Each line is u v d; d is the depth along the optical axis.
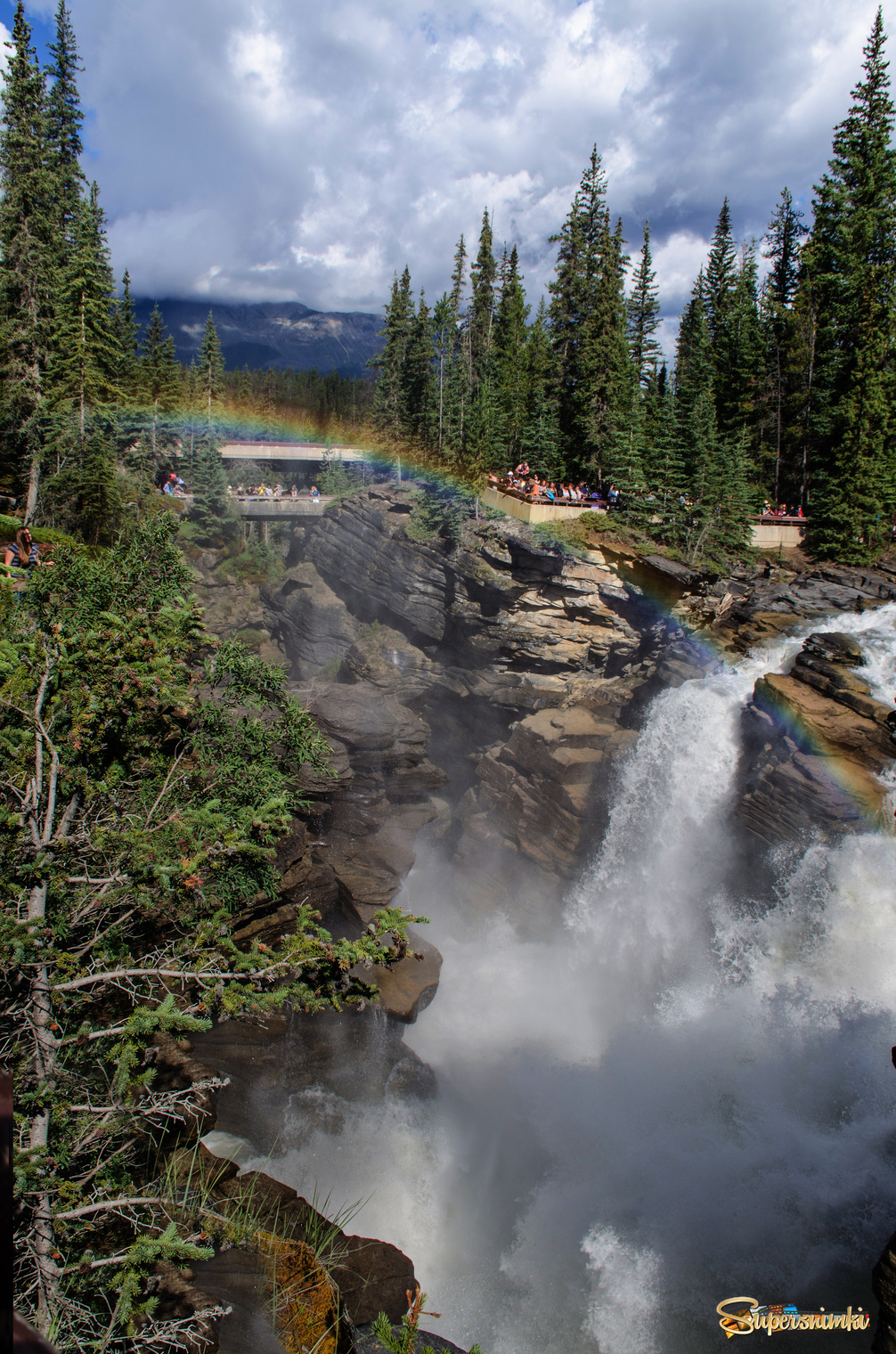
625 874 32.44
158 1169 14.80
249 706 21.16
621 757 34.50
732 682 32.25
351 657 46.34
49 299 41.28
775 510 50.88
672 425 45.50
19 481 44.38
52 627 11.35
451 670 45.19
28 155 39.31
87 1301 9.28
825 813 24.59
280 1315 11.90
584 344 52.12
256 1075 22.03
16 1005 8.38
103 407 42.56
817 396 50.50
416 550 46.09
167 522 23.53
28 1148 7.50
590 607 40.91
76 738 10.33
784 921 25.28
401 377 64.81
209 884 15.91
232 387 109.81
